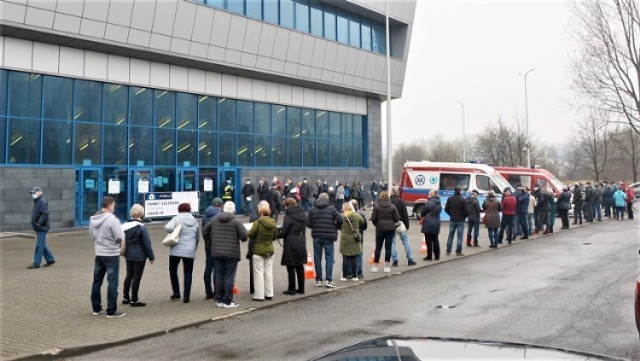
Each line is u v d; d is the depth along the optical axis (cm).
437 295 978
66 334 725
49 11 1883
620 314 797
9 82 1947
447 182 2428
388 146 2278
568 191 2225
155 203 2303
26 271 1202
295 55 2794
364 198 3441
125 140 2286
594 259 1379
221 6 2464
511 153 4512
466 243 1755
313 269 1220
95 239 827
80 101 2147
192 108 2555
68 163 2098
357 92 3312
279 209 2261
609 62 2100
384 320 798
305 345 678
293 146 3047
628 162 4697
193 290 1035
